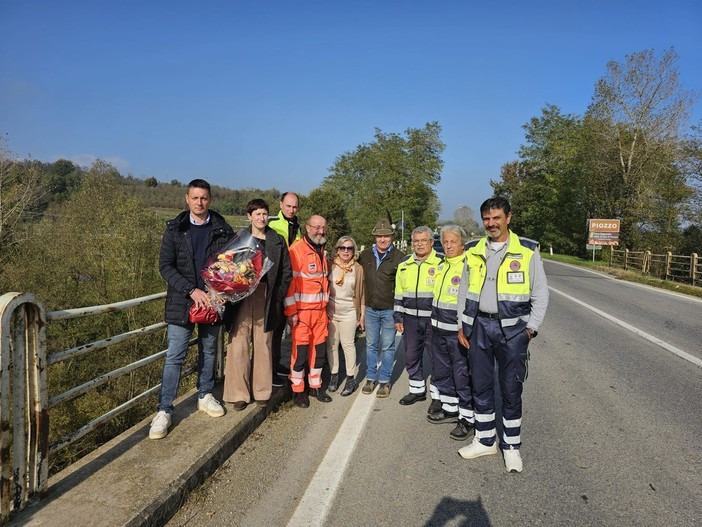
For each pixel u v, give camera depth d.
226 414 4.11
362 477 3.50
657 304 12.55
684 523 2.95
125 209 15.51
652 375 6.07
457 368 4.22
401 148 47.16
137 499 2.79
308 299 4.78
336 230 44.78
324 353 5.05
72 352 2.95
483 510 3.09
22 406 2.61
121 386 11.58
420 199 46.16
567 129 47.06
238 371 4.19
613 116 33.69
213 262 3.78
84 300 13.80
